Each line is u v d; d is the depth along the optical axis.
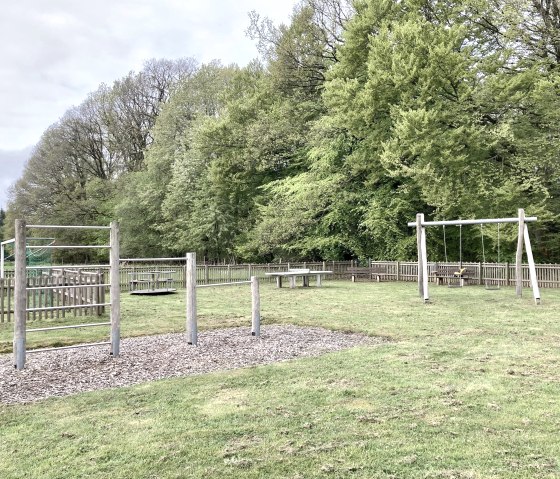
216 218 37.34
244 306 15.93
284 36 34.00
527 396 5.75
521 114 23.23
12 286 13.11
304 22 33.66
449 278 24.03
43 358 8.33
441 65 22.48
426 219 29.34
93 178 52.69
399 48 24.69
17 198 50.44
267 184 34.47
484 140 22.23
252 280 10.34
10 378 7.05
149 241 43.31
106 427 5.02
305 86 35.22
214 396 6.00
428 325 11.34
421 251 18.03
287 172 36.28
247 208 38.03
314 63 34.38
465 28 23.16
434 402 5.57
